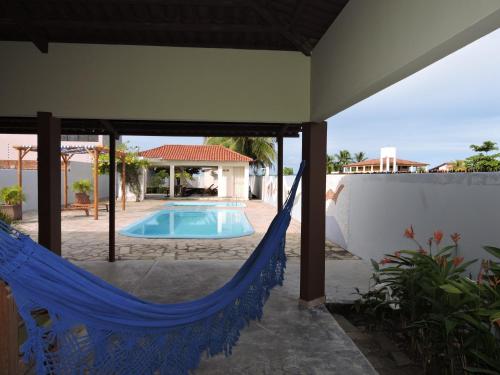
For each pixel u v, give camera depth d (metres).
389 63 2.67
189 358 2.82
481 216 4.27
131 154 20.75
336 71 3.82
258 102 4.81
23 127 7.19
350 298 5.07
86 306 2.17
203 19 4.24
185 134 7.61
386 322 4.47
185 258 7.48
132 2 3.66
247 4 3.80
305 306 4.80
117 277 6.02
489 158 15.73
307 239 4.83
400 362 3.59
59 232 4.87
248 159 24.38
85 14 4.11
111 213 7.06
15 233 2.06
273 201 19.70
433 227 5.20
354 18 3.33
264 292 3.84
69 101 4.65
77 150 14.64
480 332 2.94
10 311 2.25
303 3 3.62
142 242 9.23
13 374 2.28
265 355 3.53
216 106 4.77
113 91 4.68
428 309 3.62
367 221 7.36
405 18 2.44
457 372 3.31
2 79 4.59
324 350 3.64
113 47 4.67
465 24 1.85
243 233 10.52
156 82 4.71
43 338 1.98
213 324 3.10
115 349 2.31
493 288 3.11
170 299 5.04
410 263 4.09
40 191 4.63
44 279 2.01
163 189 27.42
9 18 3.90
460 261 3.78
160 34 4.54
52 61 4.62
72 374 2.09
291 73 4.84
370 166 29.28
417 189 5.62
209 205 19.81
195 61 4.75
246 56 4.79
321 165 4.90
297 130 7.44
